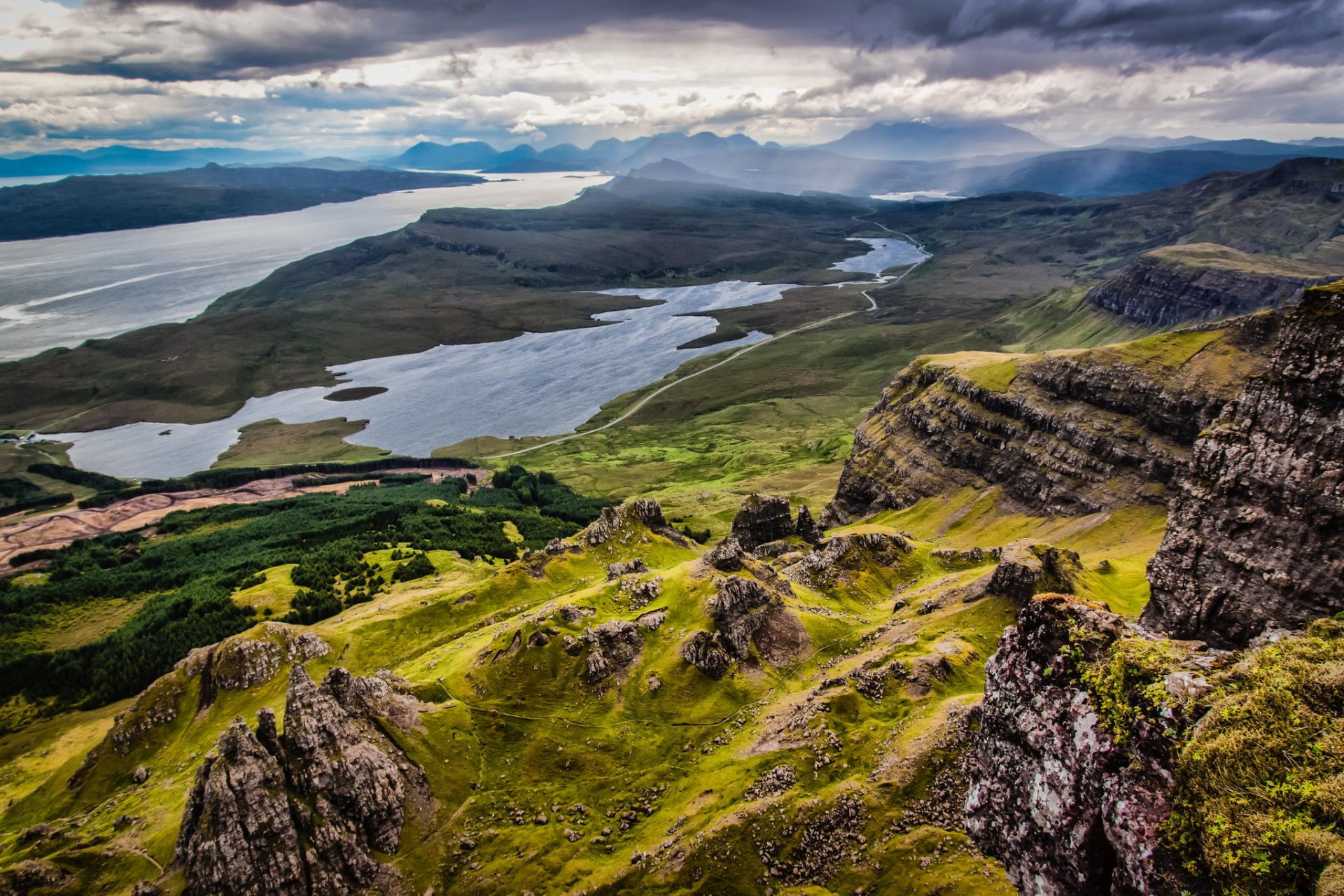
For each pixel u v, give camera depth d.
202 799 97.75
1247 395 106.38
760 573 156.75
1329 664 31.45
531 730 125.19
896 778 101.31
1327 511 93.94
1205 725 31.19
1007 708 41.06
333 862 98.44
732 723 124.25
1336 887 24.33
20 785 153.38
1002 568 138.12
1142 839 31.38
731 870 95.75
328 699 111.44
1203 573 107.94
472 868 102.38
